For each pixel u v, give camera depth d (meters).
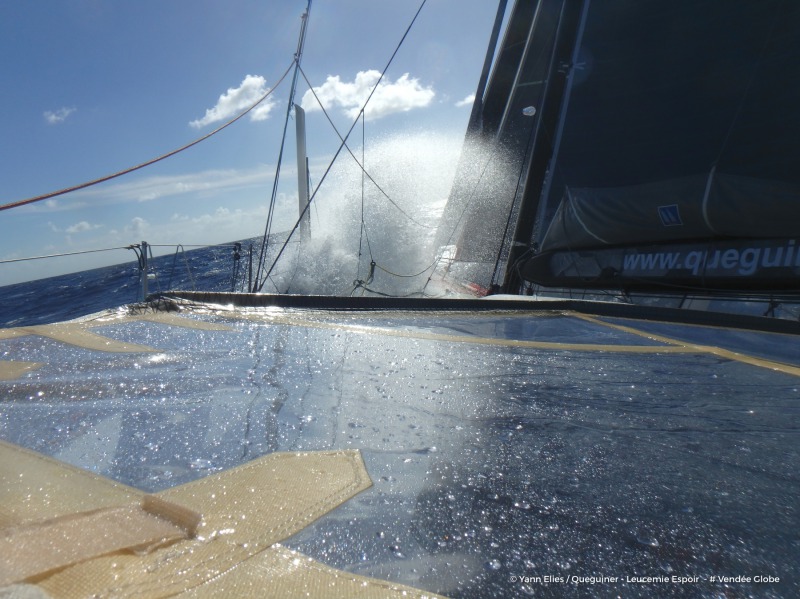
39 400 1.96
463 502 1.42
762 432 2.00
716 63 6.55
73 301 21.91
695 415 2.15
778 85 6.05
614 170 7.53
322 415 1.94
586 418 2.07
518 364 2.77
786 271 6.04
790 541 1.33
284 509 1.31
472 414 2.04
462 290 10.24
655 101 7.09
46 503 1.27
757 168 6.23
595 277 7.80
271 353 2.69
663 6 6.97
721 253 6.58
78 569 0.98
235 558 1.10
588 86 7.71
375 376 2.42
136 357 2.52
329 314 3.75
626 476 1.62
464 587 1.11
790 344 3.54
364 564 1.15
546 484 1.55
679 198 6.77
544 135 8.36
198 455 1.59
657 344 3.38
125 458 1.55
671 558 1.25
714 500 1.51
